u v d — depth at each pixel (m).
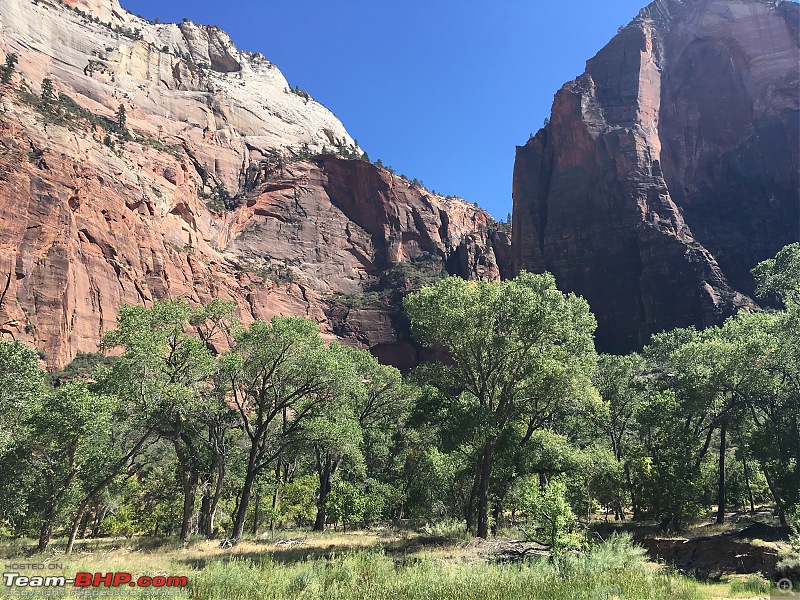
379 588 11.35
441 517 36.72
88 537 38.94
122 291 84.75
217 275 110.75
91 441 26.88
